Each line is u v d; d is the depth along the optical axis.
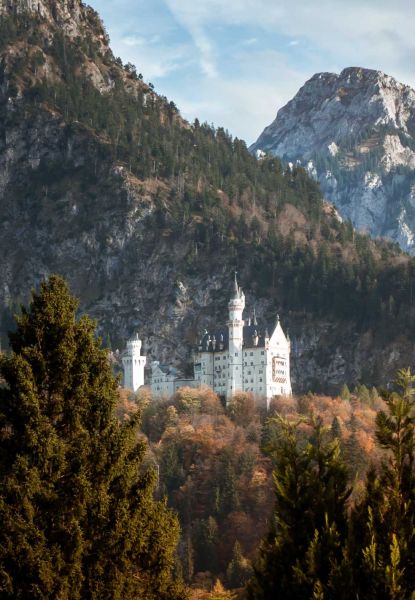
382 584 72.12
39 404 92.31
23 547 83.75
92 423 93.88
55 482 88.88
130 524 88.94
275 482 81.44
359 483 84.06
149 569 91.25
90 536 88.25
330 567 74.75
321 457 82.62
